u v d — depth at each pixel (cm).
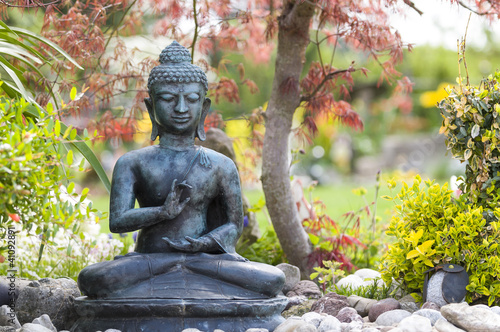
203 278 325
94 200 1136
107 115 529
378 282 435
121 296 310
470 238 356
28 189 271
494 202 370
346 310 344
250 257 536
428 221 385
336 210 934
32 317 335
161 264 324
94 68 510
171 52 352
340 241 545
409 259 382
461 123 382
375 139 1661
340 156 1666
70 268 484
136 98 537
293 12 494
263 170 514
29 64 386
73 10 484
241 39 587
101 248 517
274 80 522
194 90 344
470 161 387
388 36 509
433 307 343
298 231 516
